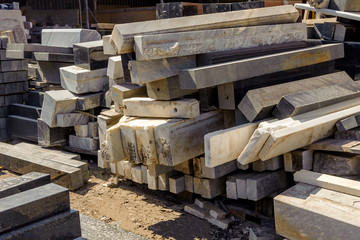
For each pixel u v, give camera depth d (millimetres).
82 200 4789
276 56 4105
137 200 4750
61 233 2832
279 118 3719
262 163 3943
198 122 3982
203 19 3932
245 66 3850
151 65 3625
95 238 3551
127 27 3547
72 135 6027
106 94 5523
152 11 11898
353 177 3400
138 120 4117
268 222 3961
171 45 3609
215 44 3920
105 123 4996
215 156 3416
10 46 6754
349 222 2572
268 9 4469
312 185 3100
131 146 3945
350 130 3600
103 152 4059
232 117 4180
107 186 5188
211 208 4262
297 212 2828
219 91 4004
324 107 3838
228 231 3934
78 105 5699
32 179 3168
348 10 5188
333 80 4348
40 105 7055
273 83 4223
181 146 3830
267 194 3893
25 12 11398
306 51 4367
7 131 7281
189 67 3902
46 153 5852
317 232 2742
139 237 3602
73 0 13109
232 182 3979
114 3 14461
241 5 4988
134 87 4504
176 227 4035
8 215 2580
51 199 2805
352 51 5004
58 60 6375
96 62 5703
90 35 6445
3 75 7133
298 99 3678
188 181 4355
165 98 3900
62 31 6602
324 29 5559
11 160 5754
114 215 4359
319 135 3590
